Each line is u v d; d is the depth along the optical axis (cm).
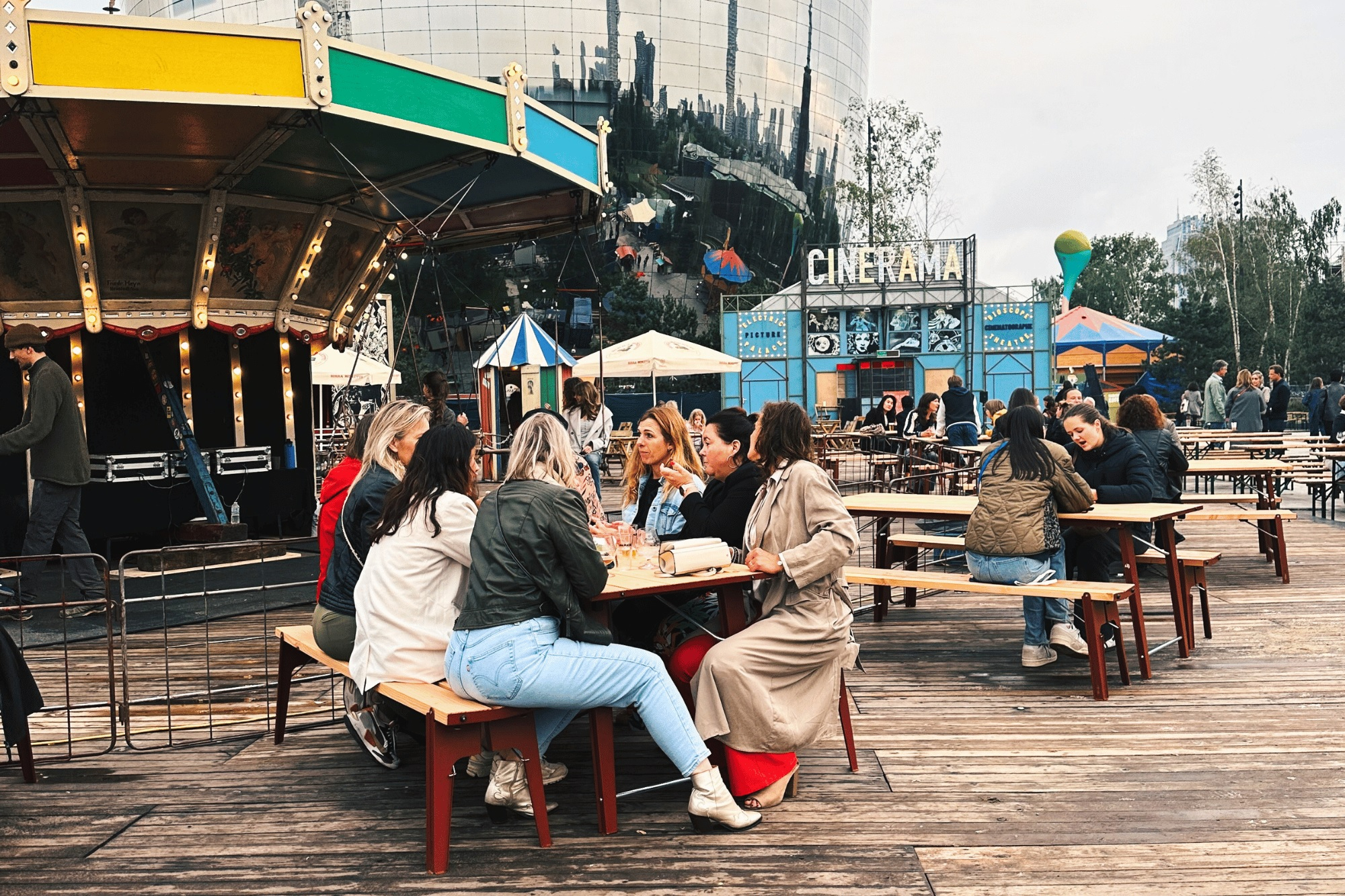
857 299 3173
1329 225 5725
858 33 7162
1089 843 341
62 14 666
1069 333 2608
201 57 700
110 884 328
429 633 381
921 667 596
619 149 5756
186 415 1062
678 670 424
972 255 3103
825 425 2600
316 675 591
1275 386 1766
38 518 763
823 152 6800
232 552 986
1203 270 5394
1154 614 728
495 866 336
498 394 2170
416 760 453
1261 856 327
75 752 467
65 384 765
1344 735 451
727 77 6062
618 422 4069
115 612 753
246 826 376
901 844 345
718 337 6106
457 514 383
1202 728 467
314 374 1988
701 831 362
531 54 5594
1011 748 445
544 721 381
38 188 915
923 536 715
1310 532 1155
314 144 884
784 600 399
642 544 498
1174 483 796
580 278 5522
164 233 988
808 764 431
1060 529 568
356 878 329
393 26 5491
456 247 1366
